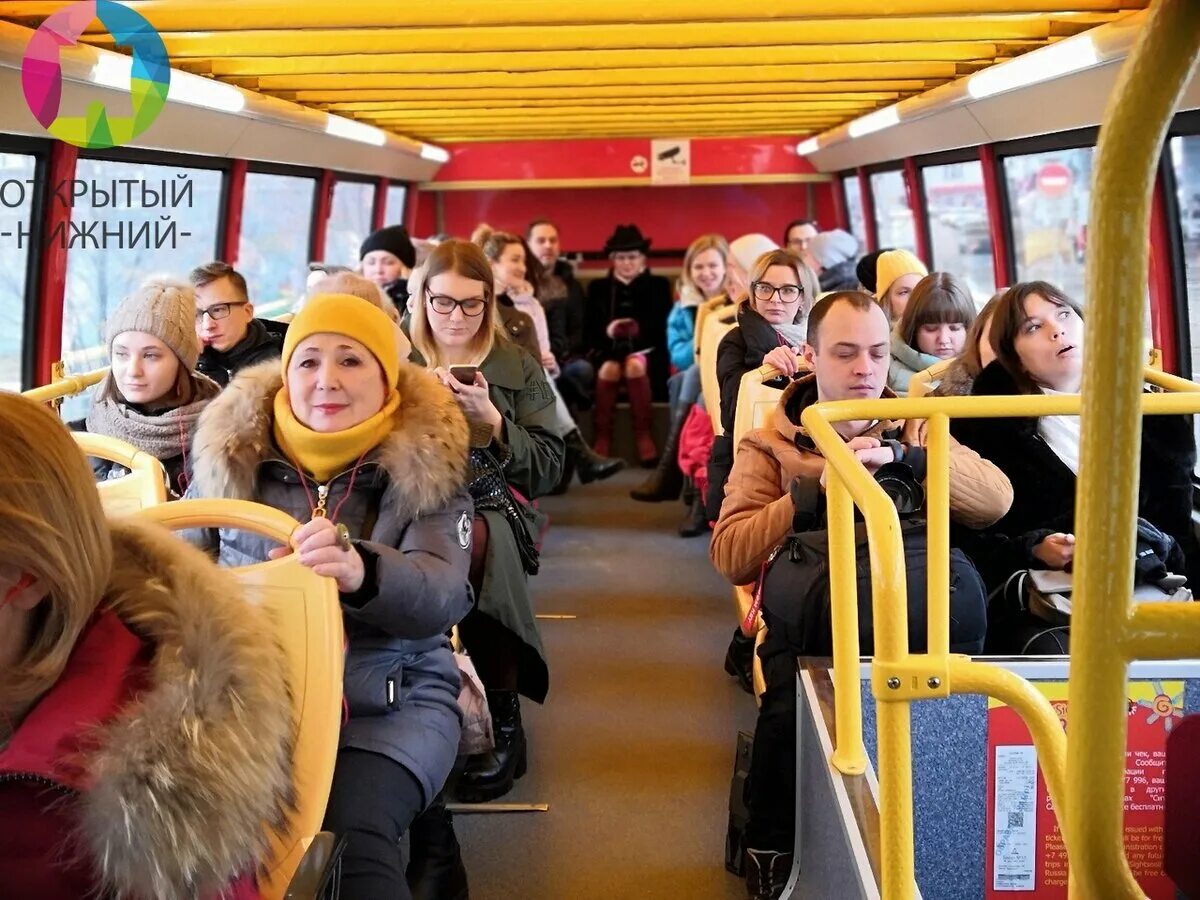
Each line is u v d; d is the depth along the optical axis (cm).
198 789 124
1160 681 233
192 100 503
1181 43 71
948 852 240
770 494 300
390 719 228
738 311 500
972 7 374
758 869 286
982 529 310
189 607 136
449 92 621
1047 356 317
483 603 332
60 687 127
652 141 1112
